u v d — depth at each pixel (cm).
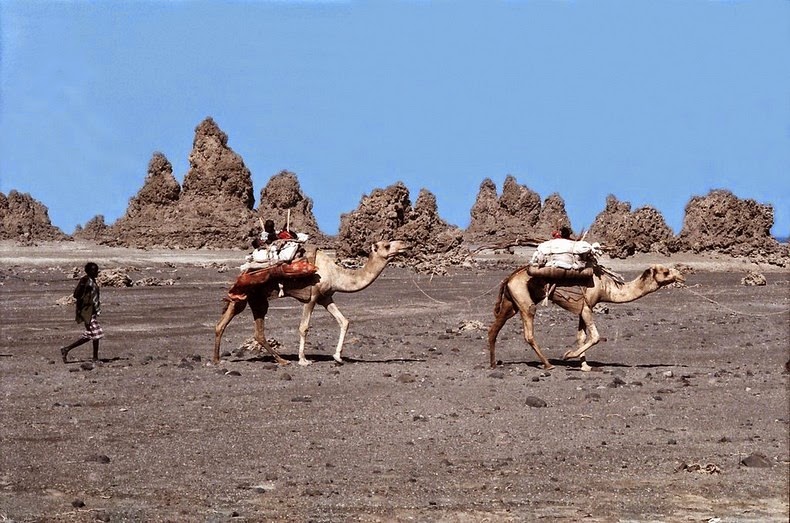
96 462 2470
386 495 2145
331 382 3834
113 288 11438
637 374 4072
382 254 4409
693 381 3828
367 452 2575
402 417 3077
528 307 4222
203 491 2194
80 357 4709
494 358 4294
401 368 4269
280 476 2325
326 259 4419
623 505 2056
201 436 2795
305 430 2875
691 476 2289
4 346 5191
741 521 1941
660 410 3178
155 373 4088
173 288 11394
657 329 6228
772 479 2255
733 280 14662
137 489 2214
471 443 2678
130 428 2914
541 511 2016
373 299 9312
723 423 2950
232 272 16500
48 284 12088
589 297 4197
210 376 4003
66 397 3472
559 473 2330
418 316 7350
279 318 7088
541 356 4238
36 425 2950
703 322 6762
